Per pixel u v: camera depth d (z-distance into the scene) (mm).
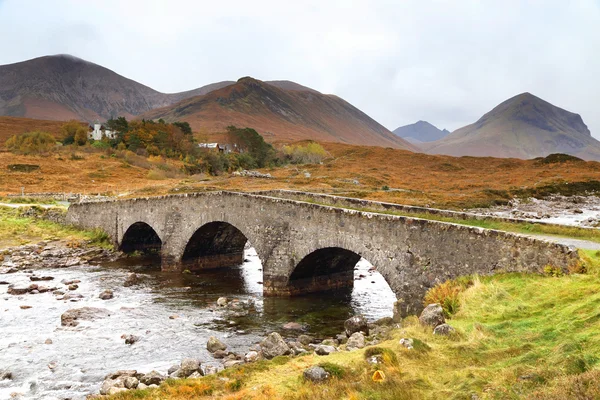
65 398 16047
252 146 154125
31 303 29250
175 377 16391
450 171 133375
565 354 11047
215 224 36938
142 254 48219
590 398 8852
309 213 28266
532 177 113875
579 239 20344
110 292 31453
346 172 119812
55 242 47875
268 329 24266
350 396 11164
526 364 11383
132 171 106438
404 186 98188
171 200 40219
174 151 138875
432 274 21031
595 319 12281
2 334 23391
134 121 152125
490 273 18828
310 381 12648
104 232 49188
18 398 16172
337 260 31172
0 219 54531
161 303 29781
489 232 19062
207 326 24844
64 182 89312
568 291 14680
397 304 22109
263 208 31531
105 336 23219
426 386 11477
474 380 11102
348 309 27859
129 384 16016
